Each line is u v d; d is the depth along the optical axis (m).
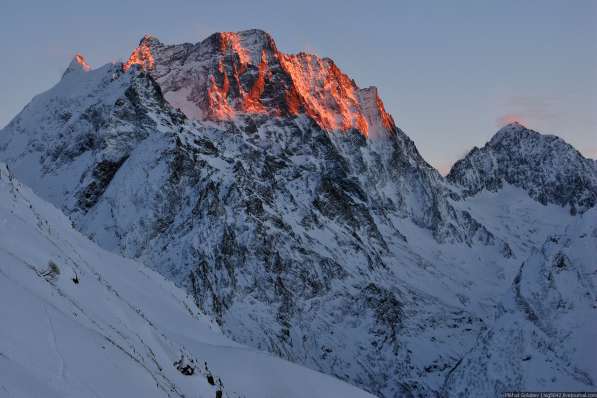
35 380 18.70
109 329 30.64
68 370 20.95
